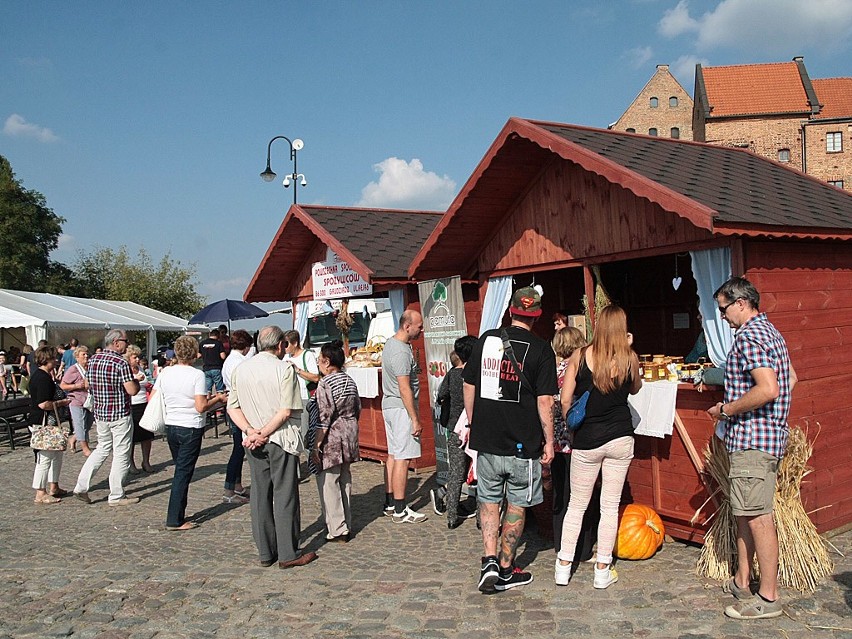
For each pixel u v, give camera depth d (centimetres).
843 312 617
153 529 700
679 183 589
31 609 495
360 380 1015
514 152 702
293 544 570
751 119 4406
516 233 782
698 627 427
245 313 1775
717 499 550
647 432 584
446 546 613
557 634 428
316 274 1138
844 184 4181
